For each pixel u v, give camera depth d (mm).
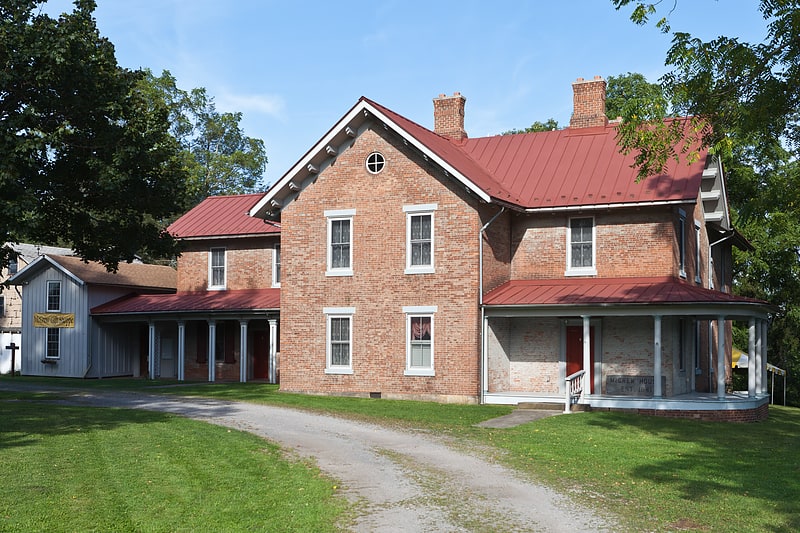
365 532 11398
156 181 25812
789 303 46719
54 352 41531
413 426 21688
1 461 15531
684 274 29234
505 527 11672
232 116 68500
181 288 39719
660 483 14906
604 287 27812
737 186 41781
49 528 11344
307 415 23375
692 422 24266
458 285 27703
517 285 29469
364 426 21438
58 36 22172
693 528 11727
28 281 42594
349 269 29375
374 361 28859
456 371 27625
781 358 49656
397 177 28750
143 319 38531
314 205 30031
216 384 34656
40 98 22578
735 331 47188
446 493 13742
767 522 12141
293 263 30297
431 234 28219
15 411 23359
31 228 21266
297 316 30141
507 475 15328
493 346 28453
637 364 27812
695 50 20531
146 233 26969
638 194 27875
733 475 15812
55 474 14492
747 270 46500
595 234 29062
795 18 18875
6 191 20844
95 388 32562
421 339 28266
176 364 40469
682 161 28859
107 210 26234
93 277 40781
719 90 20938
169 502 12805
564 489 14195
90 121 23906
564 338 29047
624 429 21953
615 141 31141
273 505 12758
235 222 38781
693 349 30875
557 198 29078
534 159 31797
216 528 11508
